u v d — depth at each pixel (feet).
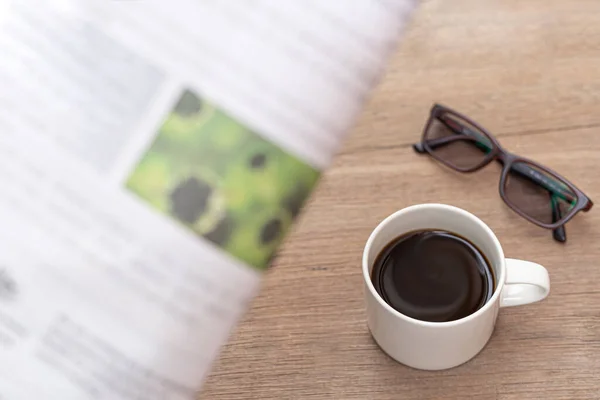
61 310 3.74
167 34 3.93
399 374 2.37
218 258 3.82
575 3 2.83
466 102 2.72
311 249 2.54
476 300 2.33
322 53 3.97
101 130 3.86
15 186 3.81
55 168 3.83
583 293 2.44
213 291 3.80
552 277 2.46
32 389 3.66
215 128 3.90
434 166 2.64
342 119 3.93
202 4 3.96
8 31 3.86
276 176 3.88
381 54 3.97
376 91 2.75
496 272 2.31
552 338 2.39
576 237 2.51
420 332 2.21
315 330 2.44
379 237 2.35
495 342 2.39
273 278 2.51
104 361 3.70
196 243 3.83
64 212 3.81
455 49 2.79
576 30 2.80
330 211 2.59
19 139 3.83
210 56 3.94
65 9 3.89
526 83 2.73
